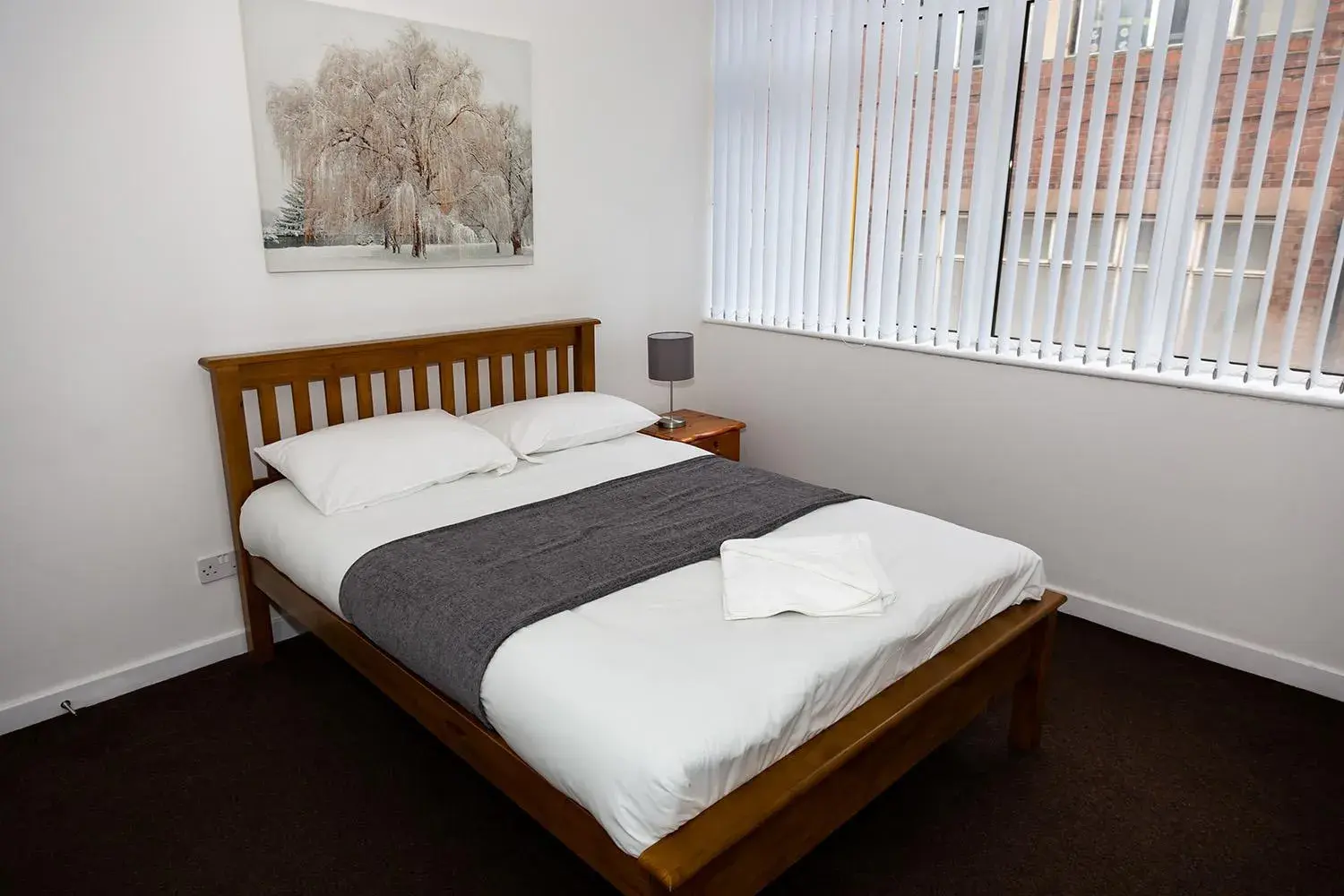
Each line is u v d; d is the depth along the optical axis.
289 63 2.53
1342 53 2.23
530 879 1.85
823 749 1.60
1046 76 2.78
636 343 3.86
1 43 2.06
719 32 3.77
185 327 2.49
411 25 2.77
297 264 2.67
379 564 2.07
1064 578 3.07
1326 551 2.48
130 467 2.46
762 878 1.52
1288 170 2.36
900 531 2.28
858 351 3.53
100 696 2.51
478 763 1.80
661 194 3.77
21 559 2.31
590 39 3.32
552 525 2.30
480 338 3.15
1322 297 2.42
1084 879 1.85
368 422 2.70
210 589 2.70
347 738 2.35
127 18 2.23
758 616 1.79
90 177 2.25
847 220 3.48
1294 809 2.07
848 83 3.34
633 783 1.36
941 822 2.03
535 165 3.25
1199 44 2.45
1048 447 3.01
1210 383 2.58
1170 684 2.62
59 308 2.26
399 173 2.84
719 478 2.73
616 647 1.66
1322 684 2.54
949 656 1.93
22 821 2.02
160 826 2.00
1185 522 2.73
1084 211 2.77
